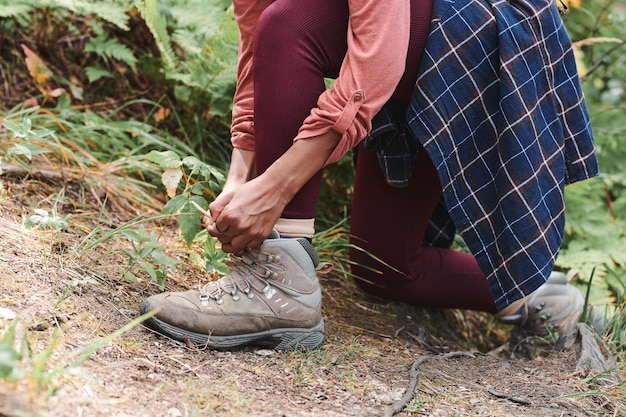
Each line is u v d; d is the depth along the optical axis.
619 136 2.77
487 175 1.54
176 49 2.53
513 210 1.50
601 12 3.10
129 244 1.80
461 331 2.24
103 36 2.37
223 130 2.43
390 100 1.61
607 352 1.77
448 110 1.49
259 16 1.58
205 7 2.43
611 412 1.46
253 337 1.50
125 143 2.26
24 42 2.49
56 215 1.66
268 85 1.44
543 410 1.42
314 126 1.39
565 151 1.61
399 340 1.86
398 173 1.70
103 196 2.02
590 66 3.14
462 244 2.44
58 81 2.42
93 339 1.35
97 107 2.42
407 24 1.40
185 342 1.46
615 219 2.73
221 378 1.35
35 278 1.48
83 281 1.50
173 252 1.84
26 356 1.16
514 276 1.53
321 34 1.44
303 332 1.53
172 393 1.25
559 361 1.73
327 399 1.35
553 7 1.57
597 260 2.53
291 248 1.50
